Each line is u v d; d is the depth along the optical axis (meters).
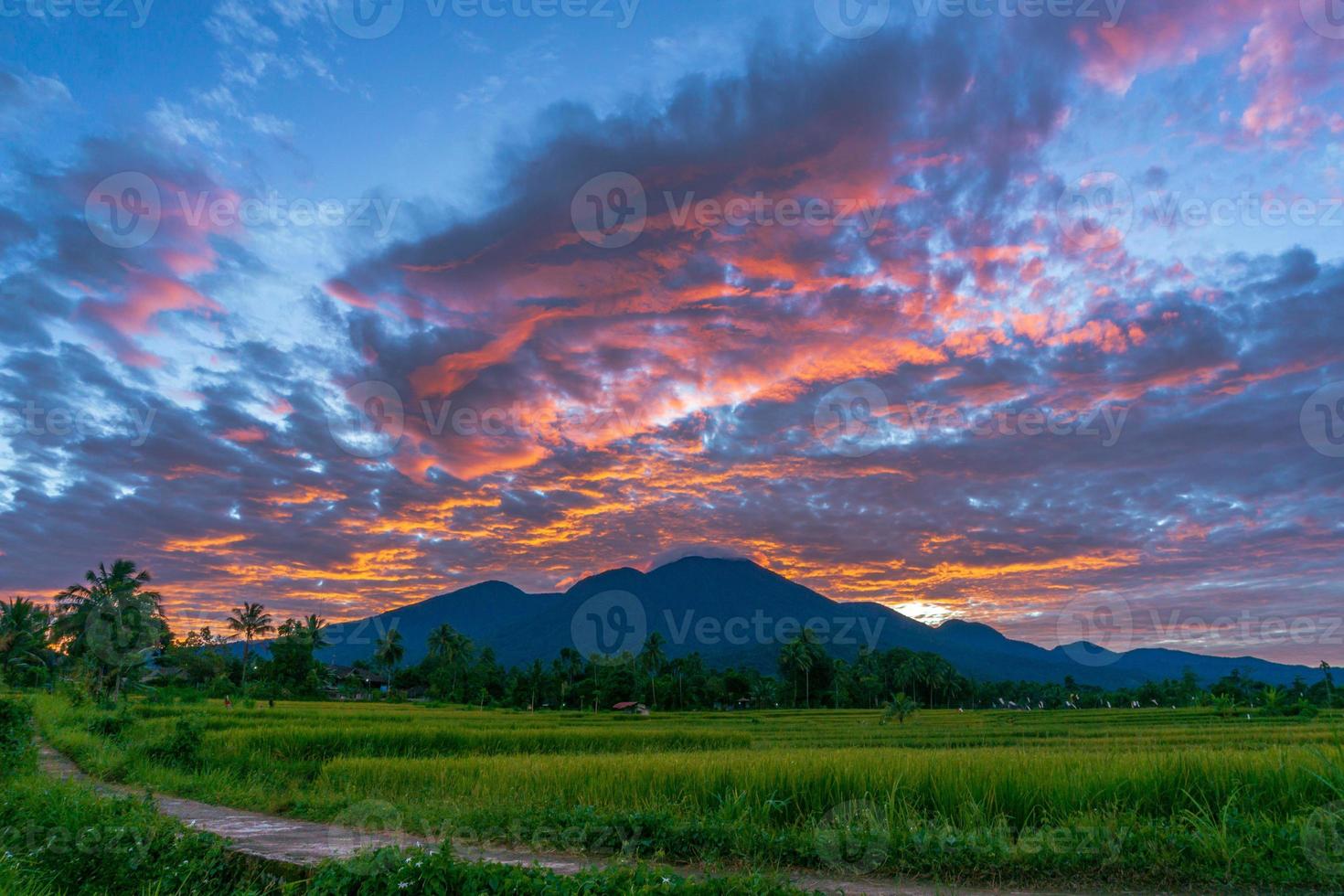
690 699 101.94
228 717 38.09
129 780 17.02
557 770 13.50
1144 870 7.24
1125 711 84.44
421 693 112.38
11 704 16.52
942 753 13.21
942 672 116.94
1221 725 46.44
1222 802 8.66
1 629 61.75
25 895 6.68
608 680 103.69
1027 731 41.25
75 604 56.50
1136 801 9.02
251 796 14.08
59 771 19.27
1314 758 9.01
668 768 12.27
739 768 11.64
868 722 61.81
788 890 5.87
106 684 56.44
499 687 106.00
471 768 15.23
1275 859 7.06
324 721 36.00
